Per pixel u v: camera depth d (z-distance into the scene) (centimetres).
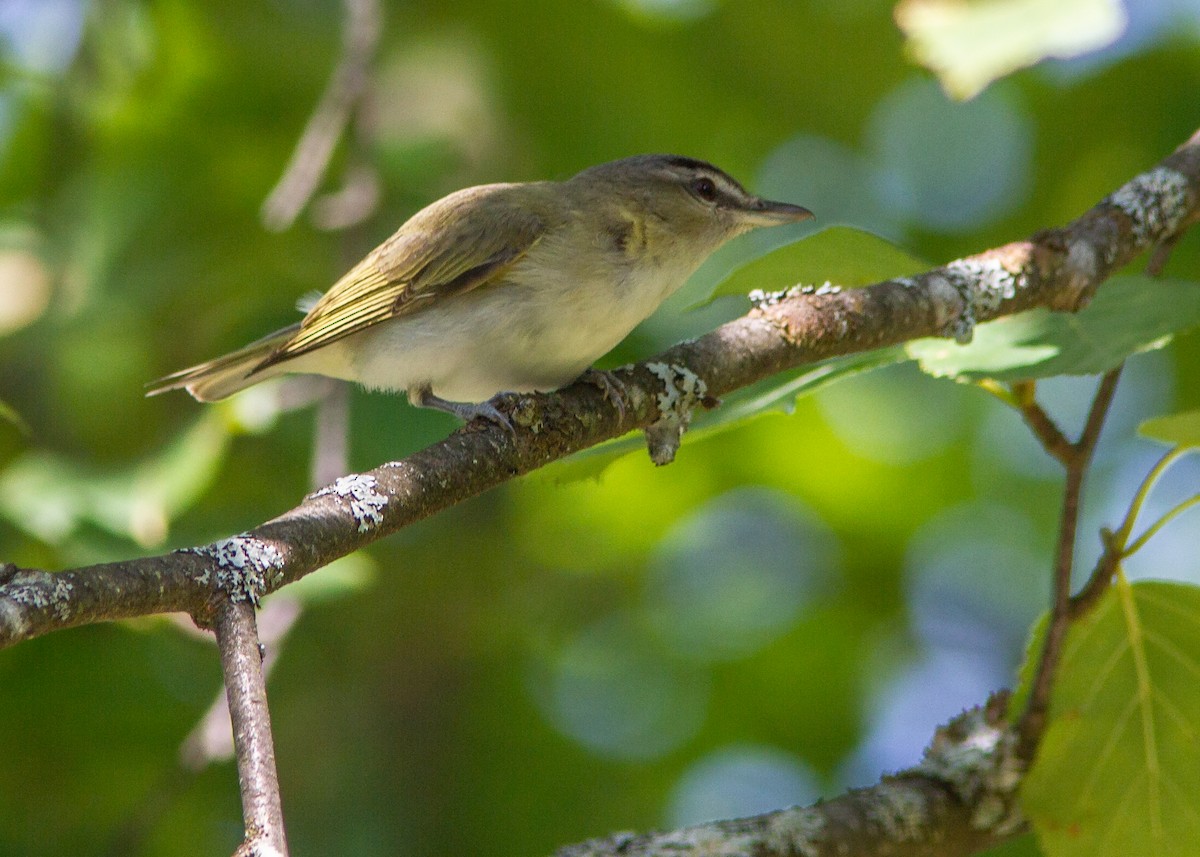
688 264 857
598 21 1355
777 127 1399
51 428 1284
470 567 1328
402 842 1209
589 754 1383
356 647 1309
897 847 631
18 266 1174
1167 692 635
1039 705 641
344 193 1091
